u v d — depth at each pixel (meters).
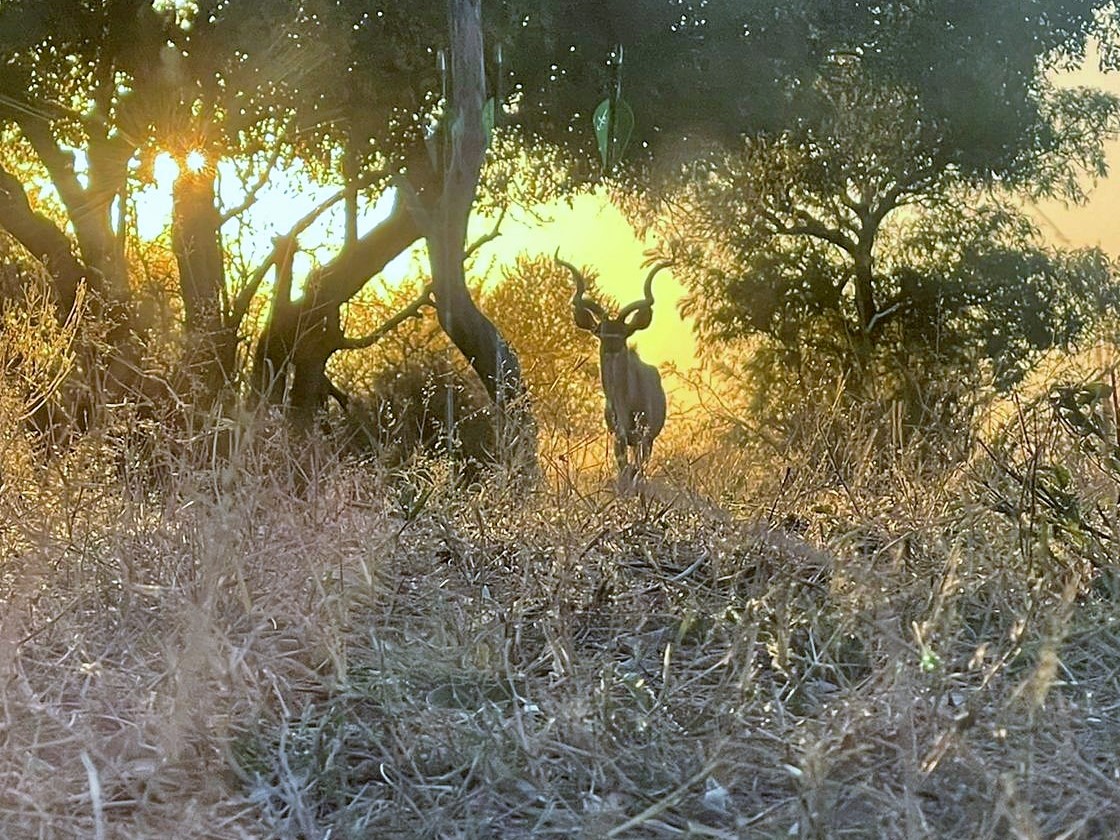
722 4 12.53
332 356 16.39
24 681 2.57
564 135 12.77
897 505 3.85
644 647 3.12
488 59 11.47
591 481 4.61
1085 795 2.12
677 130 13.02
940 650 2.59
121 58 12.09
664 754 2.38
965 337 15.93
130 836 2.04
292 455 4.24
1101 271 14.45
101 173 12.29
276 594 3.18
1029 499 3.49
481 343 10.13
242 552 3.27
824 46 13.07
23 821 2.08
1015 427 3.96
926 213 17.50
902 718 2.30
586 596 3.37
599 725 2.45
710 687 2.76
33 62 12.35
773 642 2.82
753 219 15.99
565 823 2.15
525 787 2.28
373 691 2.73
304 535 3.57
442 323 10.18
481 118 8.35
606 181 13.59
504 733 2.45
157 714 2.47
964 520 3.51
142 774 2.29
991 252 16.41
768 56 12.55
